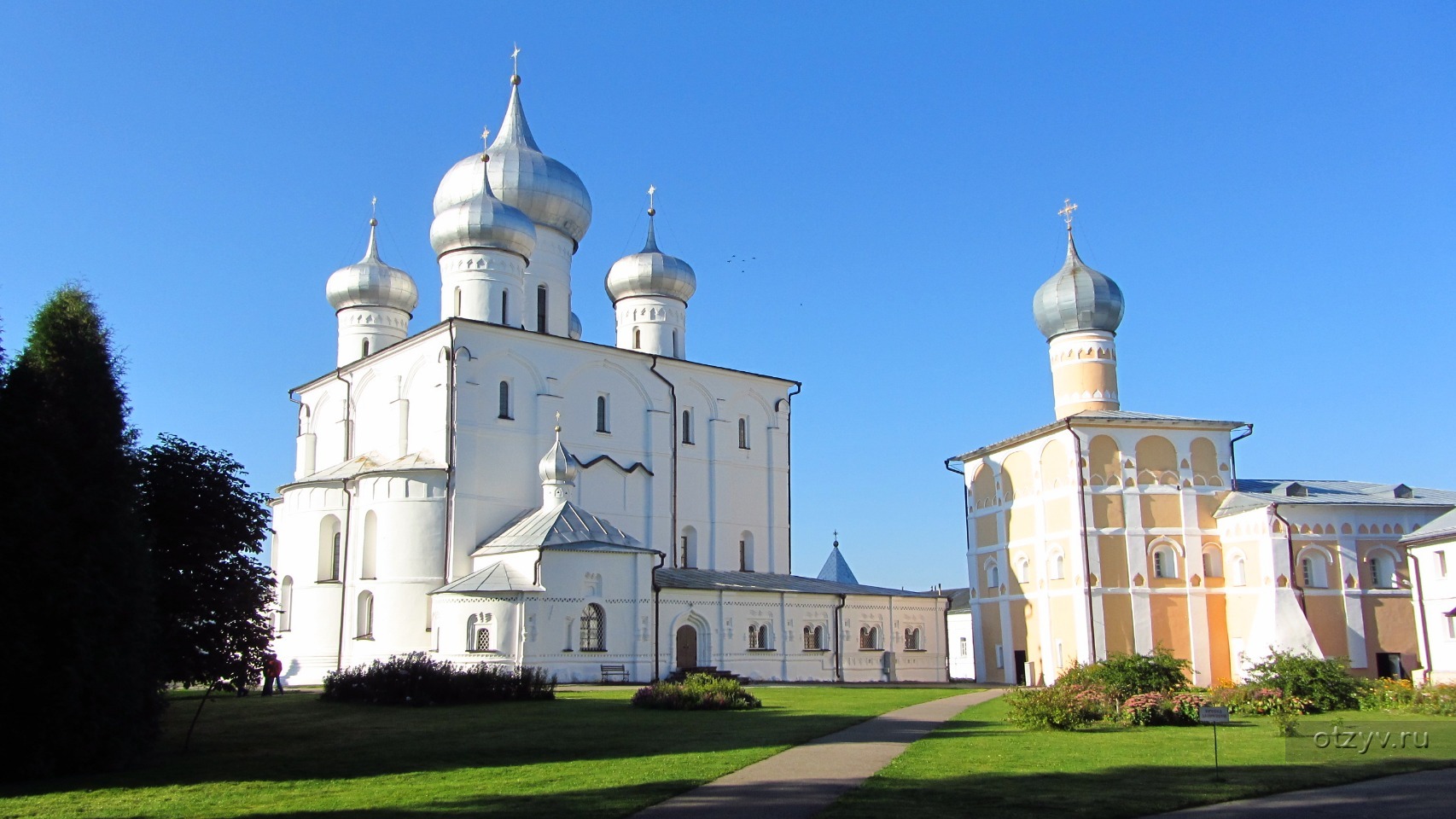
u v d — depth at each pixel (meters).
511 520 54.28
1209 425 57.28
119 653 23.03
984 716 32.59
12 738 21.45
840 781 19.47
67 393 23.81
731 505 63.59
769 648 56.34
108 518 23.41
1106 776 20.03
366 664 51.22
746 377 65.75
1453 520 46.28
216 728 30.86
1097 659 51.81
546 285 64.62
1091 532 55.34
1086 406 64.25
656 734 27.33
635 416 60.53
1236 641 54.66
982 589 64.19
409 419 56.84
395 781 20.36
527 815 16.36
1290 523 52.81
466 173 63.19
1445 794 18.58
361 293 67.06
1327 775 20.44
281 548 60.28
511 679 38.41
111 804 18.47
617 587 50.69
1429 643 45.81
